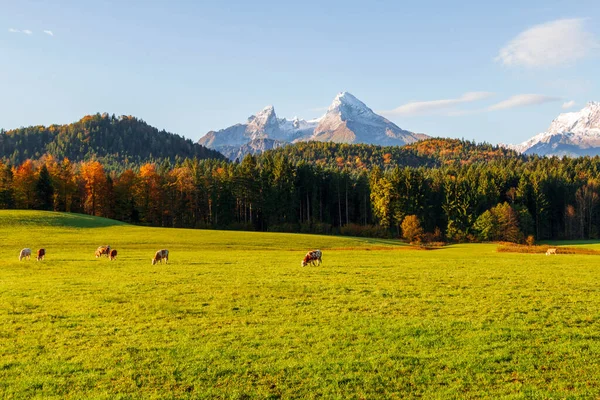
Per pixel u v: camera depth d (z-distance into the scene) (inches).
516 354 597.3
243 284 1136.2
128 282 1168.2
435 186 5383.9
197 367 560.7
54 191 4439.0
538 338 665.0
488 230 4365.2
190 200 4859.7
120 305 894.4
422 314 815.7
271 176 5044.3
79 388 507.8
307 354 603.2
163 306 882.8
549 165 7401.6
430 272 1374.3
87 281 1186.6
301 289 1064.2
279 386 506.3
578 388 494.3
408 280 1202.0
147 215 4606.3
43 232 2829.7
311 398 478.6
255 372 545.0
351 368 555.5
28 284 1140.5
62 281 1188.5
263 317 799.7
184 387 507.8
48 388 506.9
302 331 709.9
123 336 691.4
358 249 2635.3
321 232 4734.3
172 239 2812.5
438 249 2755.9
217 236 3068.4
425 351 613.6
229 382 518.6
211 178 5098.4
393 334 688.4
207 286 1105.4
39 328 735.7
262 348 629.0
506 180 5600.4
